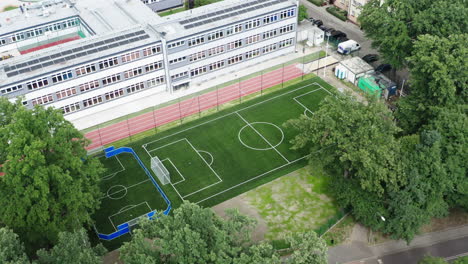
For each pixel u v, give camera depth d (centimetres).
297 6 10600
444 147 6756
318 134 6688
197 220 5219
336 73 10275
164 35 9388
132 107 9556
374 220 6669
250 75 10456
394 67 9669
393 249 6850
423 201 6488
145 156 8356
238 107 9475
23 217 5903
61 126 6328
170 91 9950
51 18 10888
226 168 8094
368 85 9675
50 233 5966
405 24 9188
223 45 10100
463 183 6700
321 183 7794
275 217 7238
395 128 6750
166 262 5269
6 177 5709
